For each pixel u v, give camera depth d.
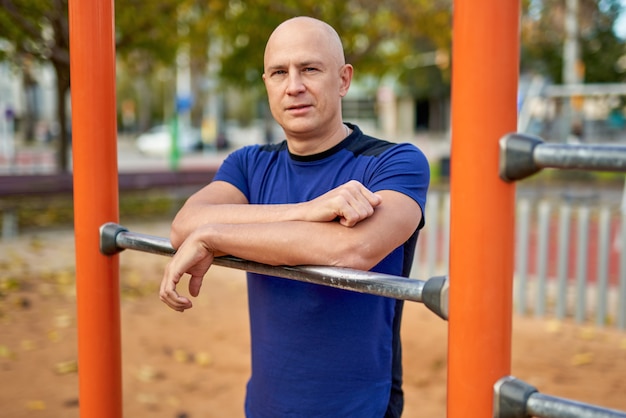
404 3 10.21
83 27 1.65
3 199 8.57
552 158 0.97
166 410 3.29
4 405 3.20
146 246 1.60
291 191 1.67
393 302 1.68
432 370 3.86
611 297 5.68
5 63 11.31
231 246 1.39
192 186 10.13
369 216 1.39
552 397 0.99
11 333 4.17
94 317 1.69
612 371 3.88
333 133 1.65
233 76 11.19
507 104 1.02
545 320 4.94
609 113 13.55
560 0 18.02
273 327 1.64
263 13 9.69
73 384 3.49
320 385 1.60
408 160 1.54
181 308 1.47
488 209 1.03
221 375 3.75
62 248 6.93
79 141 1.68
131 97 47.78
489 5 1.01
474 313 1.04
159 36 10.12
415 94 36.75
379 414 1.63
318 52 1.56
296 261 1.34
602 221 4.79
